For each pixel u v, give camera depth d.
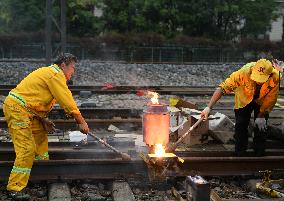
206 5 31.59
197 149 6.44
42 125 5.31
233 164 5.64
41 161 5.21
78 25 30.78
